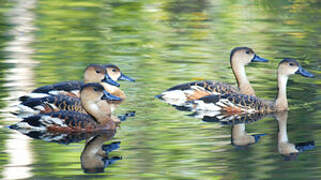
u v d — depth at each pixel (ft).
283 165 43.24
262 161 44.29
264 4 111.65
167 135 50.14
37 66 72.02
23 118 54.39
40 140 49.39
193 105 59.62
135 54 78.38
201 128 52.37
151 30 93.04
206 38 87.30
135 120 54.70
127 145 47.88
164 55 77.97
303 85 66.33
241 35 88.94
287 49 80.38
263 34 89.40
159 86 65.67
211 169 42.68
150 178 40.93
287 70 58.90
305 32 90.07
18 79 66.49
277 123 54.19
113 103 60.49
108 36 89.10
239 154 45.52
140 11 107.24
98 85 52.90
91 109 52.75
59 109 56.49
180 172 42.06
